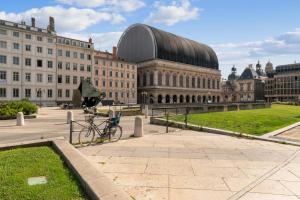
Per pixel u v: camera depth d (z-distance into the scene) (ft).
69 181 20.72
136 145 39.70
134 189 20.85
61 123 77.41
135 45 353.10
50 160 27.09
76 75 249.14
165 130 59.16
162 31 353.92
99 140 43.32
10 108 94.58
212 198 19.17
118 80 288.71
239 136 49.08
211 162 29.55
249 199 19.06
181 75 358.84
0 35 201.57
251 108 156.97
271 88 490.49
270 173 25.44
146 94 296.30
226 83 542.16
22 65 214.28
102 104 237.86
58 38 237.66
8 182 20.39
